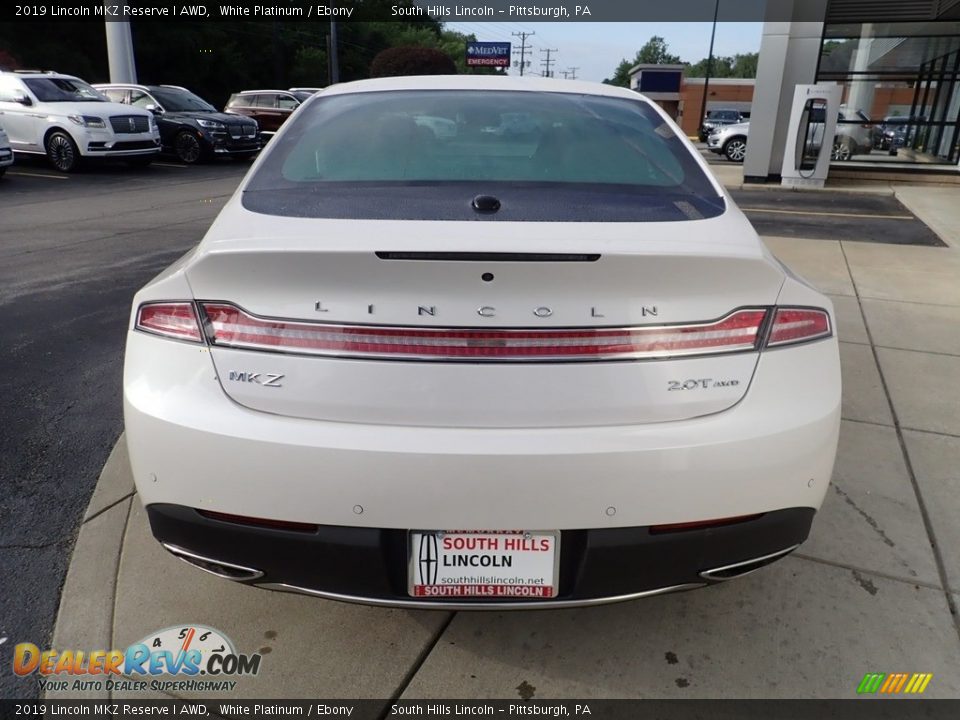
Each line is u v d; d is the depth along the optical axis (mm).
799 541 1914
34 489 2959
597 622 2295
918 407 3801
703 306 1745
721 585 2453
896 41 14539
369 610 2330
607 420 1715
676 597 2404
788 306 1812
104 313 5172
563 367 1703
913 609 2352
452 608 1814
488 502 1687
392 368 1691
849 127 15312
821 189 13469
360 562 1751
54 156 14250
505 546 1758
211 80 38094
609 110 2668
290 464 1688
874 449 3352
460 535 1747
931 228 9336
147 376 1794
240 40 42031
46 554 2562
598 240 1759
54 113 13961
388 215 1932
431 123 2500
